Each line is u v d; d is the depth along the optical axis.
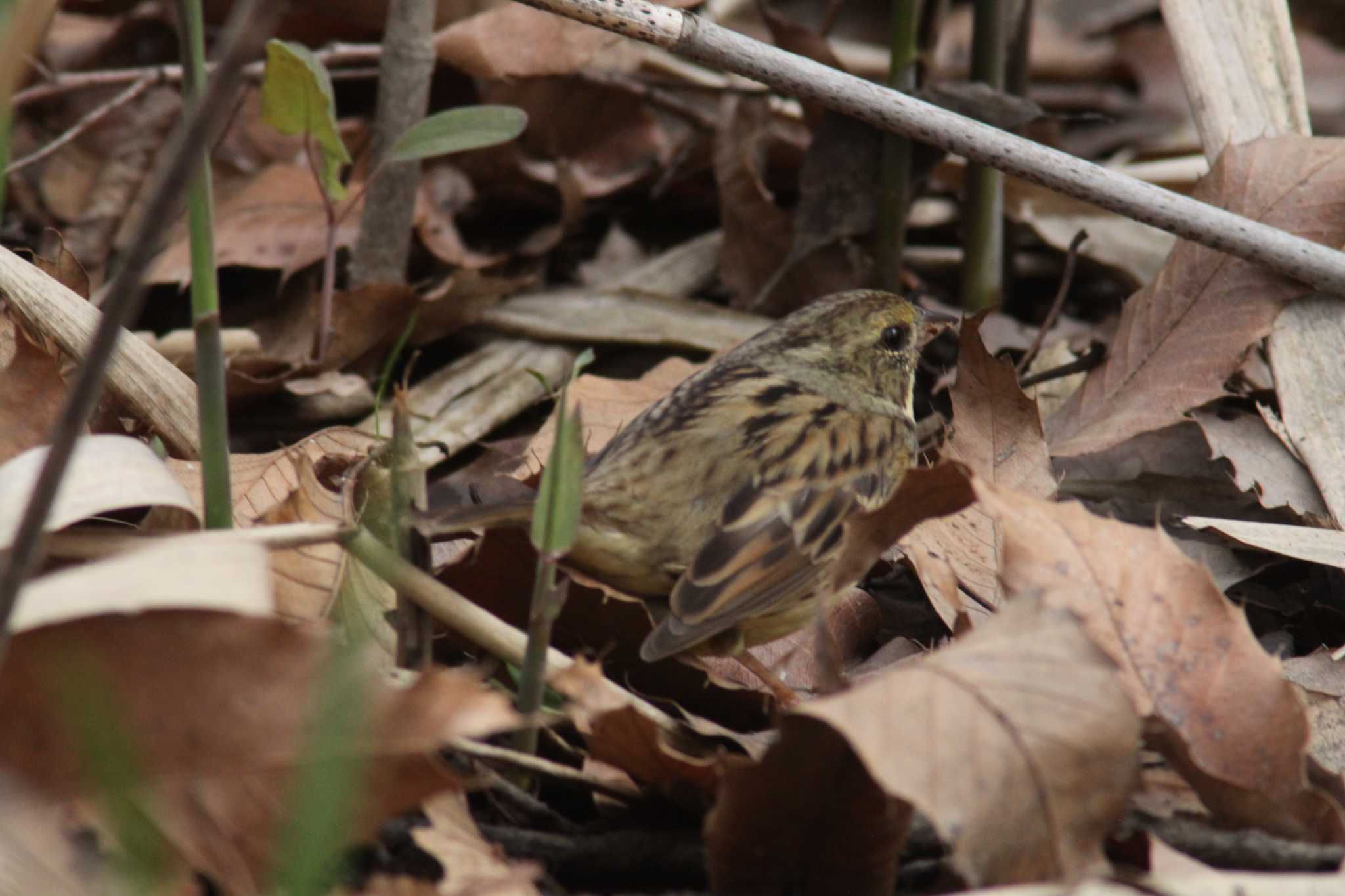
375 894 4.91
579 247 11.98
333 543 6.27
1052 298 12.09
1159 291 9.10
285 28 12.30
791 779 5.14
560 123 11.87
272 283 10.66
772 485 7.20
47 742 4.64
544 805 5.99
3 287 7.29
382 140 9.98
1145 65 16.80
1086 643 5.10
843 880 5.37
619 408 9.21
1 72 4.78
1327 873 5.46
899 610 8.09
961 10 17.27
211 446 5.87
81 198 11.32
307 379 9.84
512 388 10.16
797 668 7.63
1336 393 8.64
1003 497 6.00
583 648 6.85
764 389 7.89
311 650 4.66
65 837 4.61
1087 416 9.08
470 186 11.66
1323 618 7.98
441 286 11.07
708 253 11.80
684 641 6.45
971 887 5.21
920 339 9.09
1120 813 4.92
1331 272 8.54
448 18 11.47
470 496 8.91
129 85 11.95
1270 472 8.64
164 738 4.69
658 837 5.77
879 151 10.48
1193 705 5.77
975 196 10.90
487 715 4.51
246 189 10.86
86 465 5.70
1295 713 5.66
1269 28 9.83
